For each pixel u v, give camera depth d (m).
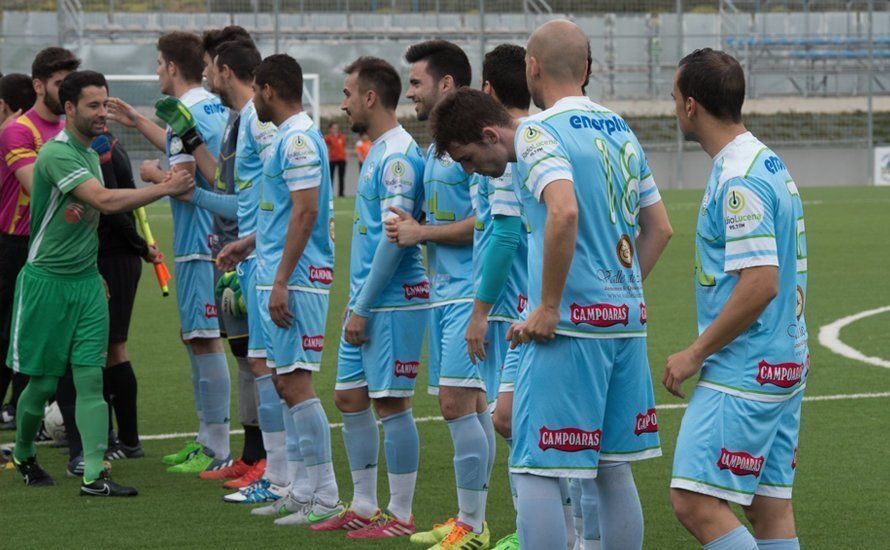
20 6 102.69
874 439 24.58
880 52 130.50
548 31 13.78
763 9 129.12
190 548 18.08
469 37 117.69
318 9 114.75
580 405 13.29
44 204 20.88
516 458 13.58
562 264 12.76
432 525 19.34
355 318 18.39
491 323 17.58
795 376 13.27
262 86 19.30
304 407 19.55
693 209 88.31
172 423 27.59
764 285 12.65
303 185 18.83
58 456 24.95
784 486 13.70
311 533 19.02
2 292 26.66
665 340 37.25
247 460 22.98
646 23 125.06
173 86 24.47
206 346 23.72
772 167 13.11
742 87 13.27
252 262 20.98
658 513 19.72
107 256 24.08
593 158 13.29
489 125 14.17
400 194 18.52
